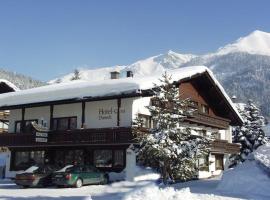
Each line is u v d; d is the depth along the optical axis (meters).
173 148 24.67
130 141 29.73
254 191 20.98
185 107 26.41
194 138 26.02
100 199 18.45
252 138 51.75
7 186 28.88
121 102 32.56
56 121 36.31
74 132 32.66
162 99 25.78
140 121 28.64
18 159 37.66
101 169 32.41
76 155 34.34
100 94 31.58
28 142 34.97
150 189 18.58
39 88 41.59
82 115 33.47
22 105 36.19
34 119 37.78
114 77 41.62
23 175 27.75
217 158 42.97
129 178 30.06
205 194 19.11
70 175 26.92
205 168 39.59
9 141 36.25
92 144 31.69
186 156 24.98
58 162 35.28
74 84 38.59
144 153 25.27
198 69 36.59
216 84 39.75
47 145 33.88
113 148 32.28
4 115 52.09
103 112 33.47
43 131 33.81
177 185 25.94
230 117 44.97
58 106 36.38
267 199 18.69
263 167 22.98
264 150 25.19
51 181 28.42
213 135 27.73
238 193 20.69
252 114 52.91
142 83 30.41
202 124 39.56
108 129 31.00
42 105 35.38
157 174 31.08
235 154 47.25
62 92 34.72
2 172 39.00
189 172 25.28
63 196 21.52
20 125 38.66
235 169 23.78
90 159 33.41
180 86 37.75
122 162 31.62
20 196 21.66
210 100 42.56
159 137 24.72
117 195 19.69
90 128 32.91
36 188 27.06
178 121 25.55
